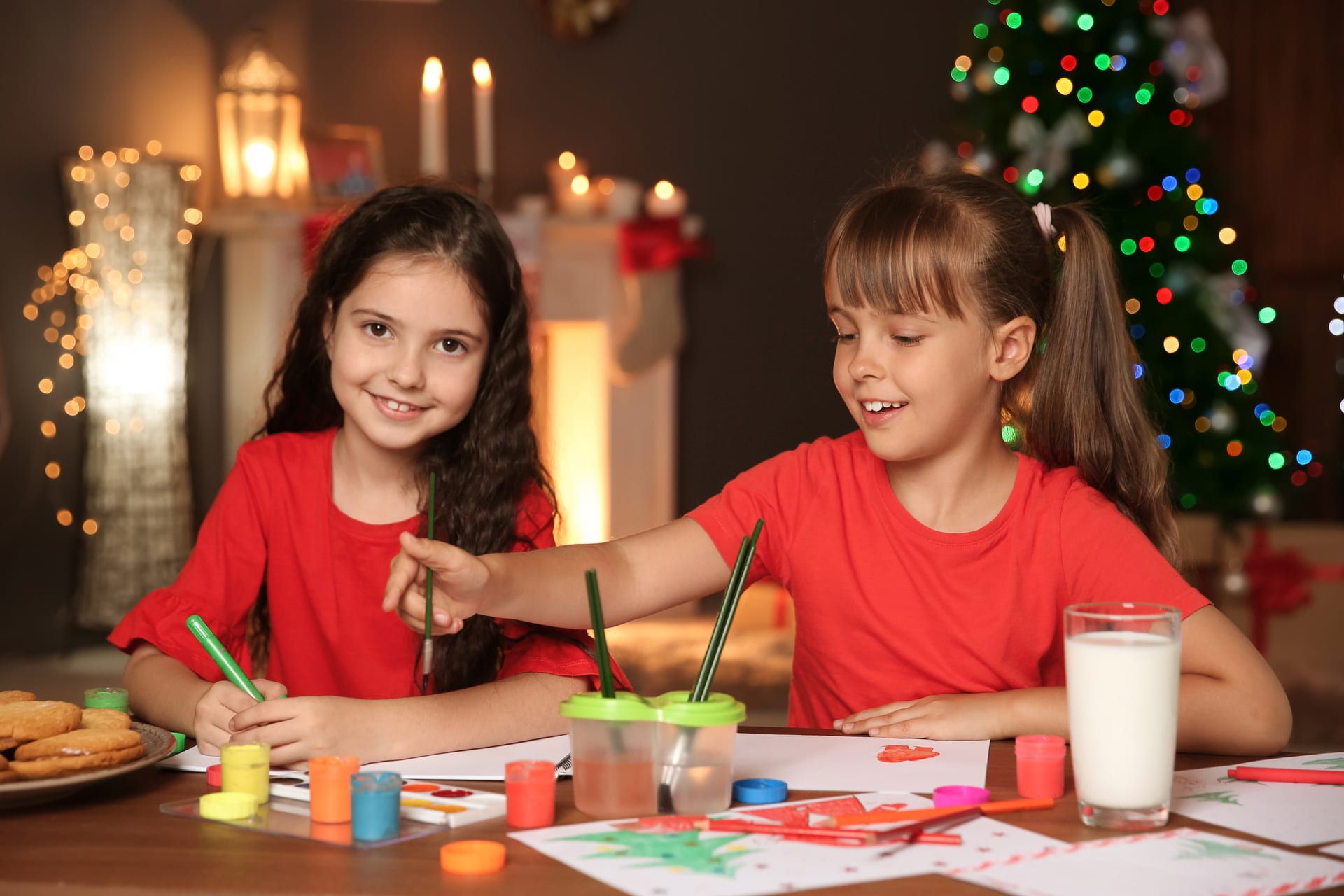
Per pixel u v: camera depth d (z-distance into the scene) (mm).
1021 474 1328
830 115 4863
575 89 4836
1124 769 805
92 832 809
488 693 1108
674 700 871
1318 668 3645
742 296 4895
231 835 801
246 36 4531
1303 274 5004
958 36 4855
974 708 1096
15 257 4004
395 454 1428
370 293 1311
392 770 975
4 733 877
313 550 1438
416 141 4754
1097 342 1348
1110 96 4254
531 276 4227
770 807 853
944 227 1198
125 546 4004
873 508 1345
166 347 4023
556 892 691
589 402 4469
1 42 3975
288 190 4367
